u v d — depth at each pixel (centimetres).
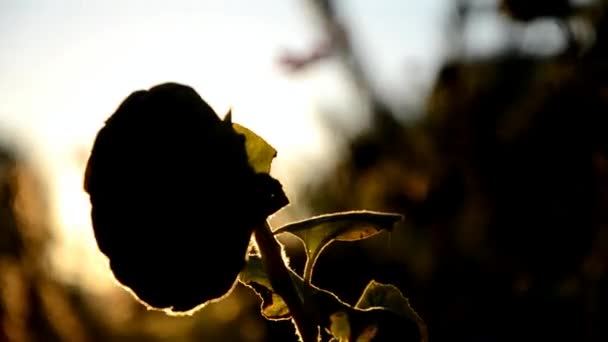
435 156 342
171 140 137
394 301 155
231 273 139
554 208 290
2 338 425
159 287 138
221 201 138
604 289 264
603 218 279
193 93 138
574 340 268
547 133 293
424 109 364
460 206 323
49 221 430
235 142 138
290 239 347
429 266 311
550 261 284
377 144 370
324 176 380
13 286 421
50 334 417
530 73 331
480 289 293
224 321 334
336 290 322
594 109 281
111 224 138
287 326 324
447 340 292
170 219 138
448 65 354
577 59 271
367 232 150
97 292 410
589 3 266
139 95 138
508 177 304
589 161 285
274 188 140
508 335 280
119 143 137
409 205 333
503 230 298
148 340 360
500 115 328
